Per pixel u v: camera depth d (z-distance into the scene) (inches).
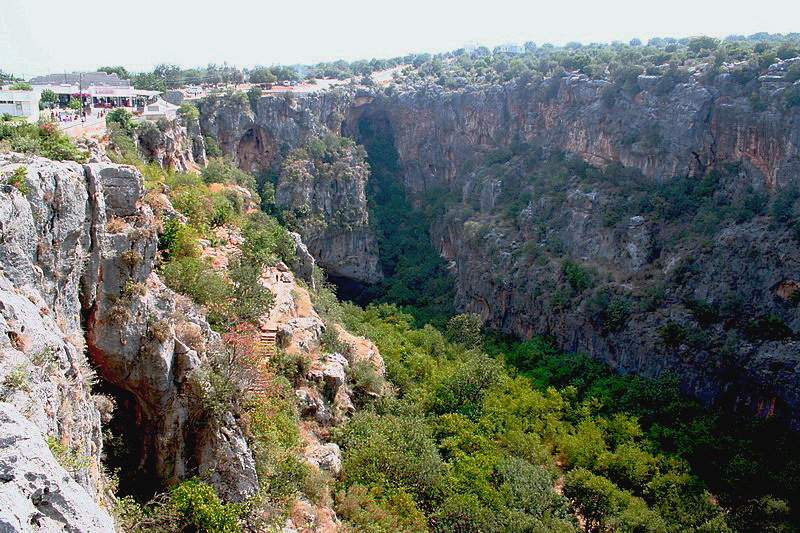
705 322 3026.6
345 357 2080.5
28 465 563.2
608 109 4138.8
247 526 1071.6
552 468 2098.9
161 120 3088.1
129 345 1038.4
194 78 5565.9
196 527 988.6
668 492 2065.7
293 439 1369.3
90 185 1007.0
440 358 2977.4
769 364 2716.5
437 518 1535.4
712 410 2758.4
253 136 4623.5
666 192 3661.4
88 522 585.9
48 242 887.7
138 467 1093.8
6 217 791.7
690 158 3654.0
